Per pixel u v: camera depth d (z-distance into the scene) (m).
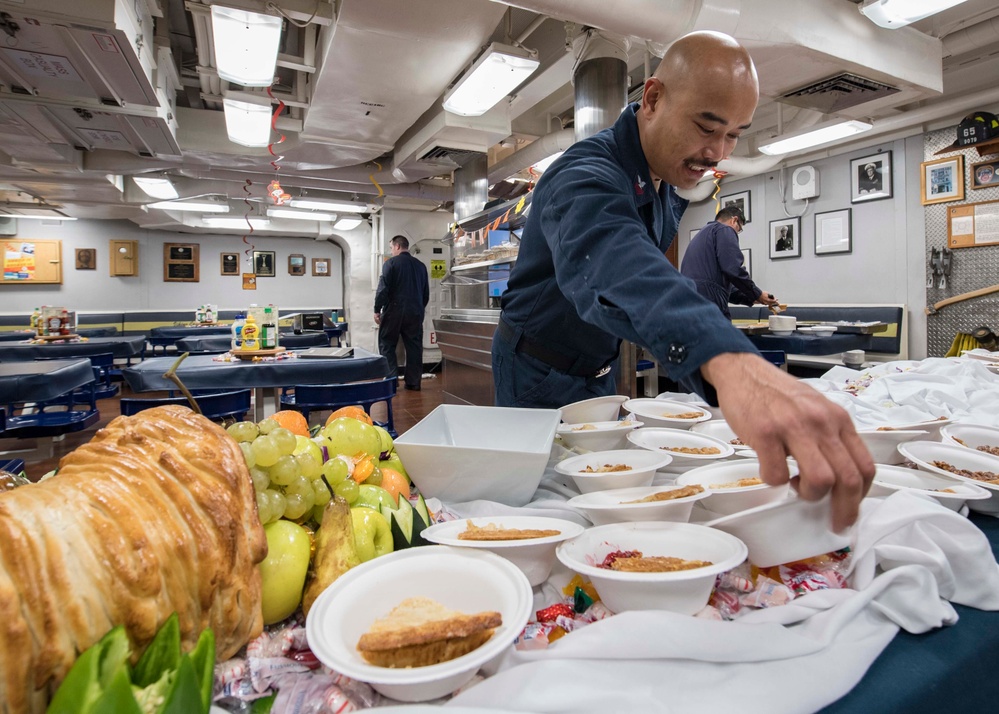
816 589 0.58
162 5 3.77
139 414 0.50
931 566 0.57
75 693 0.31
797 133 4.65
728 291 4.00
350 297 10.00
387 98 4.21
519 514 0.77
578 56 3.68
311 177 6.36
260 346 3.21
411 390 6.90
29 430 2.82
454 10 3.04
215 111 5.25
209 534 0.42
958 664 0.50
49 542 0.35
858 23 3.24
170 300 9.56
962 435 1.08
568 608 0.57
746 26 2.85
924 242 5.28
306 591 0.55
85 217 8.70
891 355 5.40
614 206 0.74
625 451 0.93
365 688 0.45
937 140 5.16
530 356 1.37
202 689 0.34
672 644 0.45
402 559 0.55
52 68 3.17
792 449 0.42
